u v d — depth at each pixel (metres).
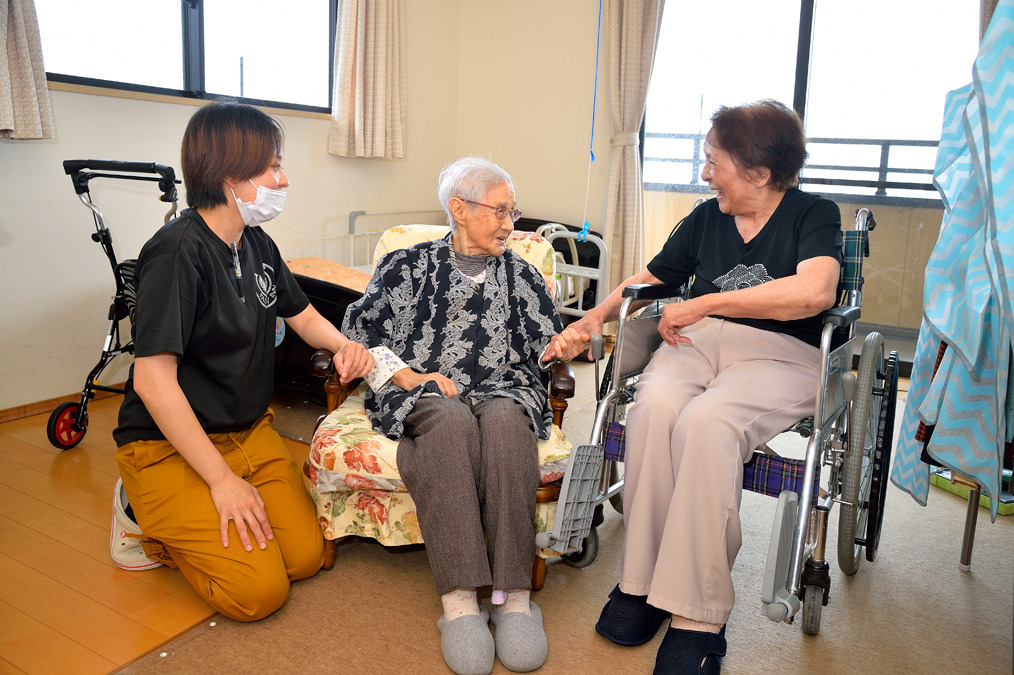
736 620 1.89
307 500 2.01
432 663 1.66
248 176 1.71
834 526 2.53
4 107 2.70
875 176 4.36
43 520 2.25
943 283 1.69
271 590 1.74
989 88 1.35
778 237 1.89
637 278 2.16
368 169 4.70
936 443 1.70
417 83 4.96
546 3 4.99
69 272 3.18
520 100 5.20
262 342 1.87
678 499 1.60
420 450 1.72
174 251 1.65
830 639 1.82
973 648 1.80
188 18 3.59
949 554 2.29
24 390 3.11
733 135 1.83
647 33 4.57
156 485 1.76
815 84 4.40
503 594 1.69
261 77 4.10
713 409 1.63
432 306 2.01
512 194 1.96
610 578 2.06
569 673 1.64
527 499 1.72
